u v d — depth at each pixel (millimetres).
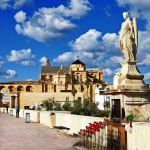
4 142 23234
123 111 16359
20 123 43688
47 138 25500
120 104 16594
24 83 151500
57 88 148375
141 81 17000
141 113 16438
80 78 158625
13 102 130000
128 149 13461
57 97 128000
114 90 16953
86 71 159375
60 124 34031
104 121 16906
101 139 17078
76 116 26594
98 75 168250
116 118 15742
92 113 52719
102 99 99062
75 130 27047
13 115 69625
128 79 16938
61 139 24672
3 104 130000
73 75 158500
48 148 19984
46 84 149125
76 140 23828
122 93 16500
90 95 145625
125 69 17359
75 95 129000
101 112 51156
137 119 16141
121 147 14086
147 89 16703
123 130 13906
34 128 35469
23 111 60000
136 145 12656
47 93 127938
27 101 128250
